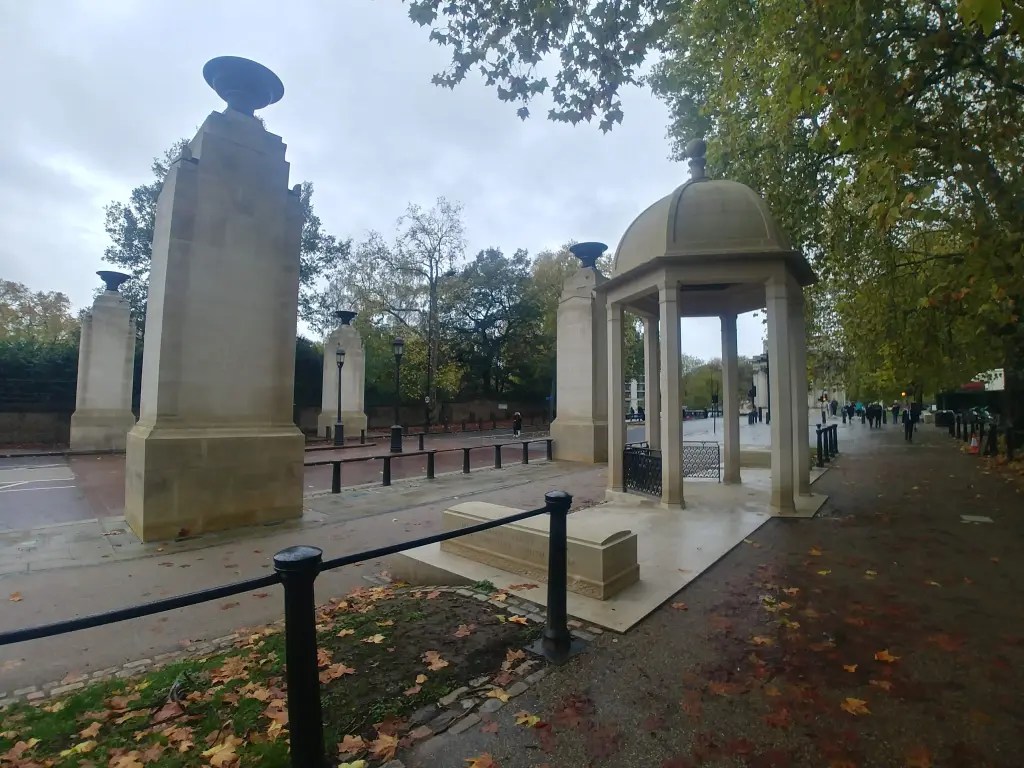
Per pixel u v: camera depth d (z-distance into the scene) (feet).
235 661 11.44
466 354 146.20
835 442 55.11
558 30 19.07
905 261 37.63
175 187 24.29
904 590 15.06
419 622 13.08
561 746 8.23
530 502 30.53
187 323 24.35
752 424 124.98
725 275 25.99
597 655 11.28
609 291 31.07
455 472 45.47
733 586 15.58
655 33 18.71
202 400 24.67
